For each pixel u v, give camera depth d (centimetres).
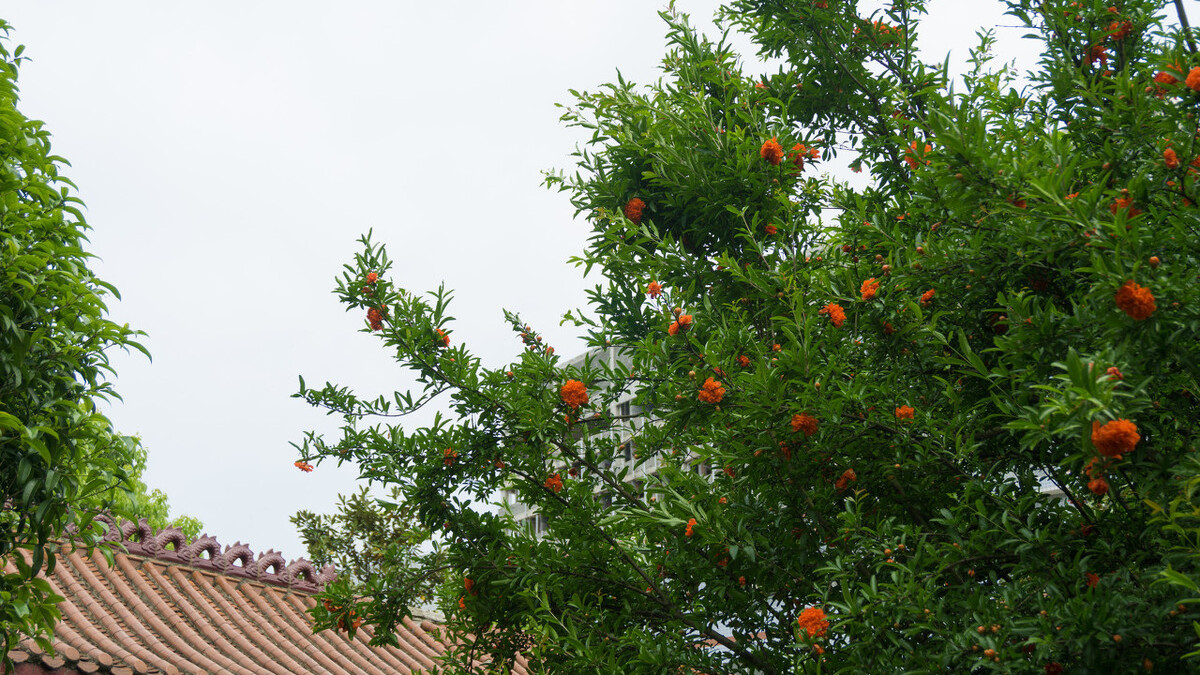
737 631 490
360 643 879
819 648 359
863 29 587
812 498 423
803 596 460
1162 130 334
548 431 508
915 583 346
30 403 370
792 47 607
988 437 399
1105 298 283
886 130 589
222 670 712
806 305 433
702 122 549
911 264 379
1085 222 289
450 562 553
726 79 602
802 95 618
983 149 307
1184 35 417
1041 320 321
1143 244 295
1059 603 320
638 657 450
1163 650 298
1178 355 283
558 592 496
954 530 367
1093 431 251
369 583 572
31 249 362
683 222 544
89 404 400
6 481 372
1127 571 330
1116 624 296
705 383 418
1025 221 317
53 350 371
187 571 859
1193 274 288
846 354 434
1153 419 314
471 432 532
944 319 401
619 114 574
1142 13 470
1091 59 488
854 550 400
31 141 392
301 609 903
